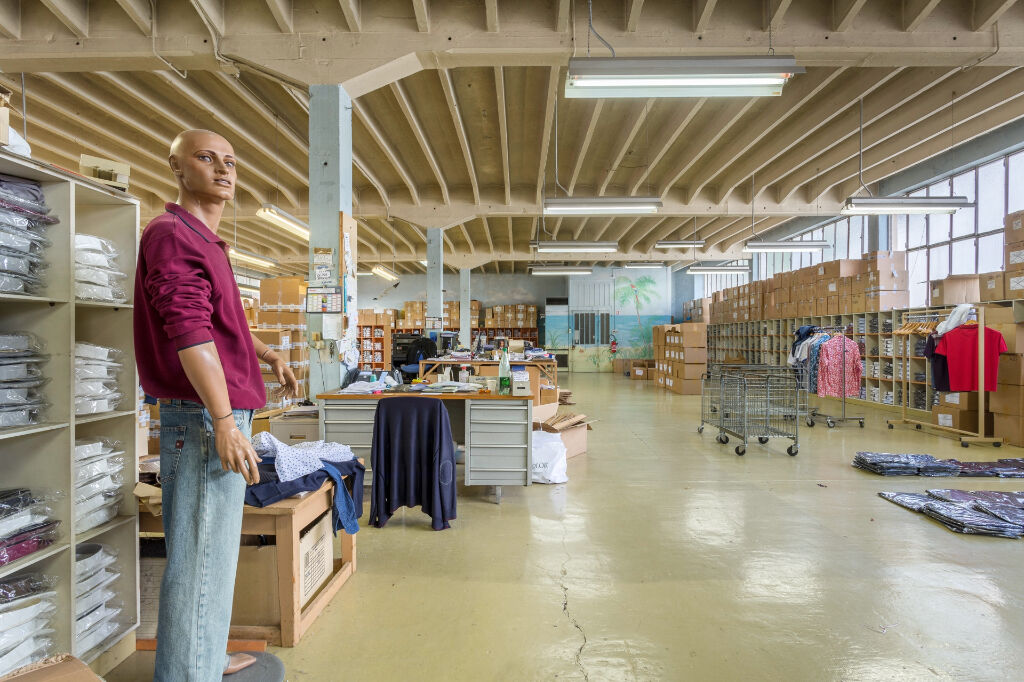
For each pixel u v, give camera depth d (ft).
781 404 18.76
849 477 13.96
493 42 13.35
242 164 23.00
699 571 8.23
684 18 13.44
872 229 33.06
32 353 4.87
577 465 15.40
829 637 6.37
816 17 13.43
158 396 4.30
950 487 12.97
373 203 30.09
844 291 29.07
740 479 13.80
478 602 7.23
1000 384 18.30
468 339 46.06
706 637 6.36
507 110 19.80
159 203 30.55
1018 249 17.30
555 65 14.19
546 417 16.90
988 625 6.66
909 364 23.85
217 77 16.33
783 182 28.58
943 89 17.65
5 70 13.58
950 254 27.66
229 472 4.44
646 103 17.20
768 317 38.14
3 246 4.53
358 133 21.89
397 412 10.18
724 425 18.58
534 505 11.62
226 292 4.37
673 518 10.73
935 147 22.34
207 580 4.32
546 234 44.21
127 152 22.45
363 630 6.51
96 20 13.00
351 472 7.72
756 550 9.06
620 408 28.40
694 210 29.78
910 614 6.93
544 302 66.08
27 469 4.96
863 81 16.76
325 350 13.32
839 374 21.84
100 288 5.47
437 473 10.01
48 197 5.00
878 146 23.30
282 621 6.16
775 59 10.67
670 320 59.16
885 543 9.36
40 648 4.75
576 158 23.90
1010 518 9.99
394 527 10.30
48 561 4.91
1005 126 23.45
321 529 7.37
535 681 5.50
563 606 7.12
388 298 65.92
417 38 13.34
